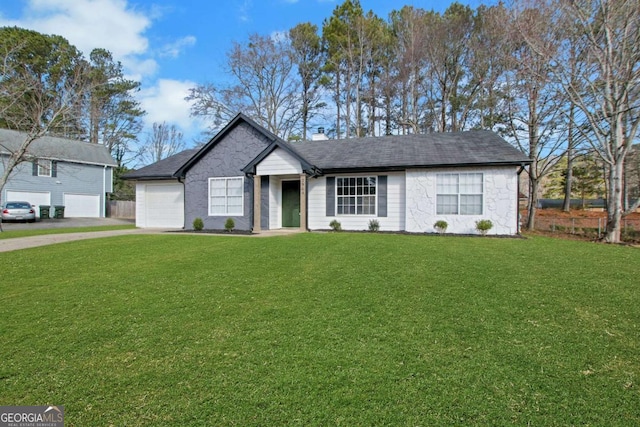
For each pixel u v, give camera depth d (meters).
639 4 12.17
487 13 20.66
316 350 3.23
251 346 3.33
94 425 2.25
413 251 8.31
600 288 5.18
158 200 17.56
